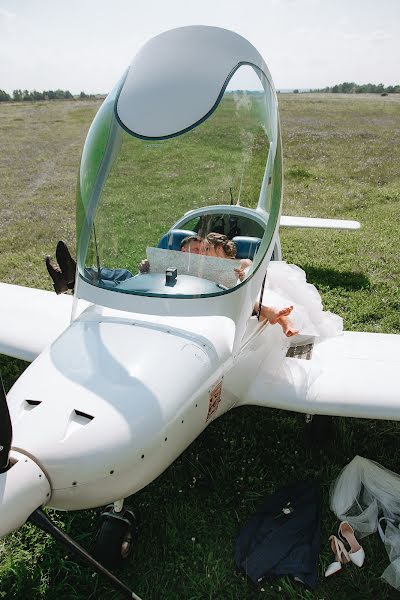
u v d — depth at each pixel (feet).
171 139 7.57
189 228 8.36
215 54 8.03
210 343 7.61
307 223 18.25
